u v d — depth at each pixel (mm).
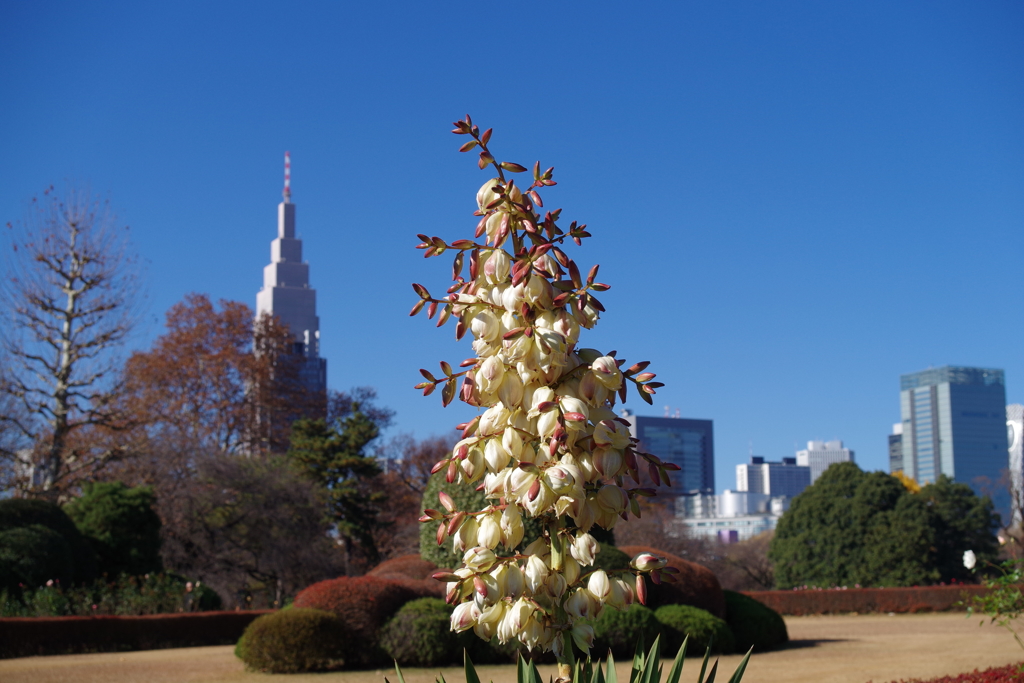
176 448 23922
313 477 31344
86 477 26688
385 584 11273
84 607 15359
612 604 2508
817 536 31312
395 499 39000
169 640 14352
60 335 25312
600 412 2449
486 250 2596
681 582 12703
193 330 35000
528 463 2350
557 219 2654
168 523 22109
